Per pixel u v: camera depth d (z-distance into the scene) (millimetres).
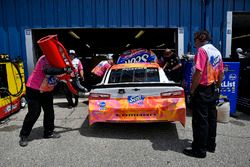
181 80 5914
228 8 7000
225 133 3764
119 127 4121
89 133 3869
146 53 6410
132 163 2779
